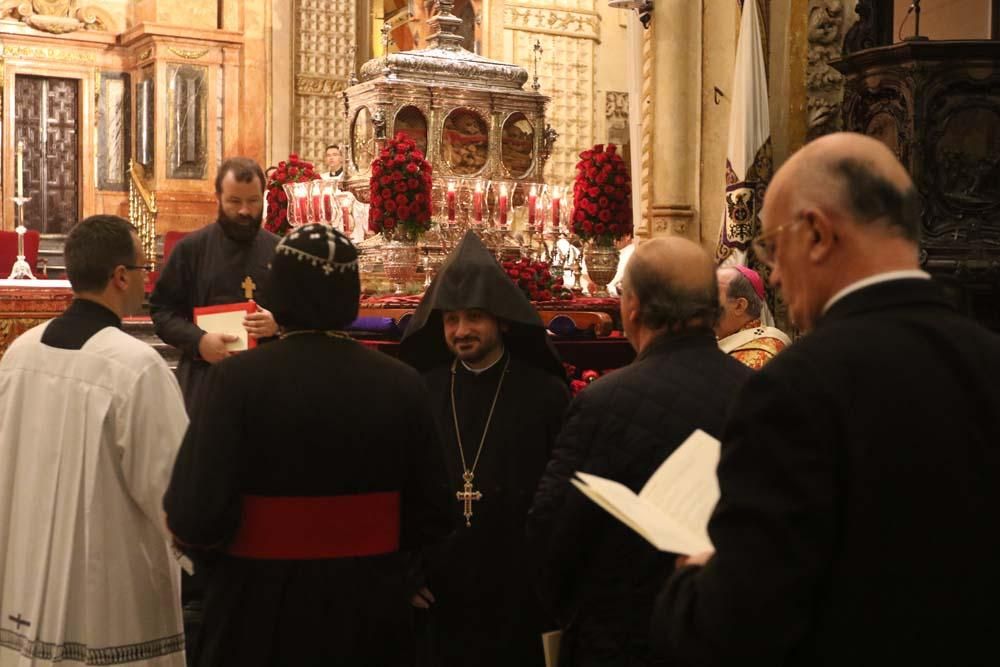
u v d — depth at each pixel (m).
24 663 3.46
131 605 3.47
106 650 3.43
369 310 5.59
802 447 1.66
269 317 4.54
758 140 7.54
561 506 2.71
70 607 3.44
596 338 5.72
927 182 6.77
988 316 6.79
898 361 1.70
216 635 2.72
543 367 3.93
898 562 1.65
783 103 7.87
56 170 16.61
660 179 8.53
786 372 1.71
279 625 2.69
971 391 1.70
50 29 16.33
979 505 1.67
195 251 5.03
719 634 1.66
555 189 6.57
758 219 7.54
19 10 16.25
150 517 3.45
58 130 16.61
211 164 16.25
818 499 1.64
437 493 2.90
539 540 2.74
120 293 3.58
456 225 6.36
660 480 2.11
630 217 6.51
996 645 1.68
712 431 2.65
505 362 3.84
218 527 2.67
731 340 4.50
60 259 16.31
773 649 1.65
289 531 2.70
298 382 2.73
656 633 1.85
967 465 1.67
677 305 2.78
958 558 1.65
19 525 3.53
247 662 2.69
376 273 5.98
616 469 2.67
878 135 7.05
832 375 1.69
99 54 16.77
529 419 3.73
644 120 8.68
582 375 5.56
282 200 6.83
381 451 2.78
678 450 2.16
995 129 6.77
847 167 1.78
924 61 6.75
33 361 3.55
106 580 3.43
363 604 2.73
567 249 7.62
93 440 3.42
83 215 16.66
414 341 3.99
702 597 1.69
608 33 17.73
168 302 5.00
